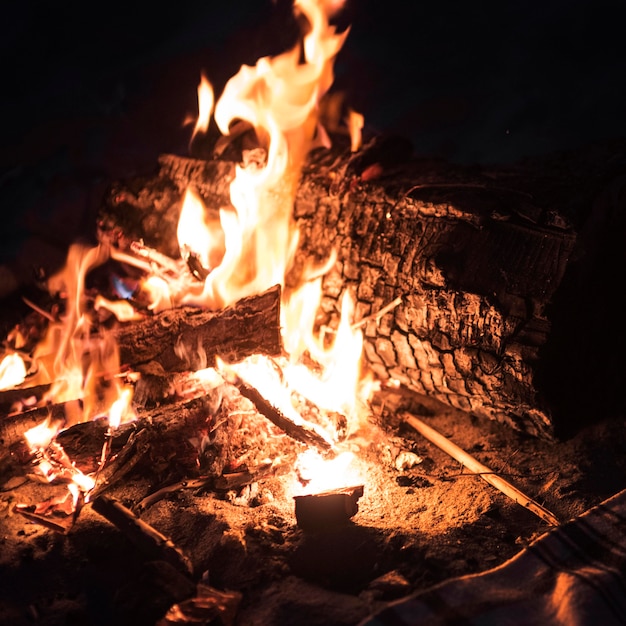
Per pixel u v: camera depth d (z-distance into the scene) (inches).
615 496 32.7
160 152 79.3
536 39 73.5
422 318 40.9
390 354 43.1
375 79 77.5
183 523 35.3
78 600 31.3
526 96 73.9
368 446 41.8
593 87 71.4
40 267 61.3
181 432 38.4
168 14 82.7
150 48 83.0
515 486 37.9
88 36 83.0
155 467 38.8
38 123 81.0
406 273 41.9
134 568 32.5
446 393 42.3
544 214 39.2
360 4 78.3
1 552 33.7
